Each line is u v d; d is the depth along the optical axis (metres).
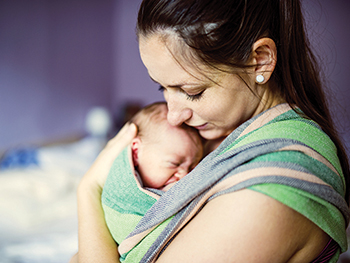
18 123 3.34
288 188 0.56
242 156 0.61
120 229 0.82
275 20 0.68
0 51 3.07
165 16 0.60
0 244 1.92
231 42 0.62
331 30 3.64
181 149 1.01
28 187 2.43
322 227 0.60
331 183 0.63
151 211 0.72
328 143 0.68
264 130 0.66
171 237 0.68
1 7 3.03
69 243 1.99
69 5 3.88
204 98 0.67
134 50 4.71
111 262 0.80
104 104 4.67
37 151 3.11
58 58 3.79
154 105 1.10
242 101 0.68
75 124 4.18
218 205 0.60
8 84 3.18
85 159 3.25
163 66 0.64
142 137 1.04
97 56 4.43
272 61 0.67
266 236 0.56
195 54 0.61
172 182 1.05
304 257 0.64
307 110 0.73
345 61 3.61
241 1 0.62
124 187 0.85
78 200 0.92
